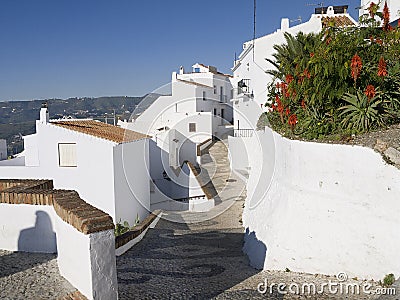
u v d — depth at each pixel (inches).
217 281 246.2
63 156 497.7
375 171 231.6
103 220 154.9
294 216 269.4
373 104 284.7
